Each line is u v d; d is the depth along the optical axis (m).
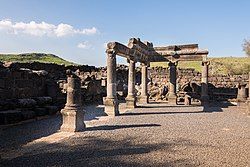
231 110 22.36
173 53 28.45
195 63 55.47
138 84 37.47
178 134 11.24
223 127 13.38
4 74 15.99
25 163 7.15
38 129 12.48
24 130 12.22
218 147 9.07
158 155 7.96
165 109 22.14
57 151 8.37
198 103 29.95
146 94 28.98
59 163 7.14
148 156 7.85
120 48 19.31
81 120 12.19
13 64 17.80
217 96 34.09
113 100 17.75
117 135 10.85
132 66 23.58
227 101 32.69
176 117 16.91
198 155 8.02
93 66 35.94
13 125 13.54
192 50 27.95
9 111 14.17
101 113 18.83
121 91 34.75
